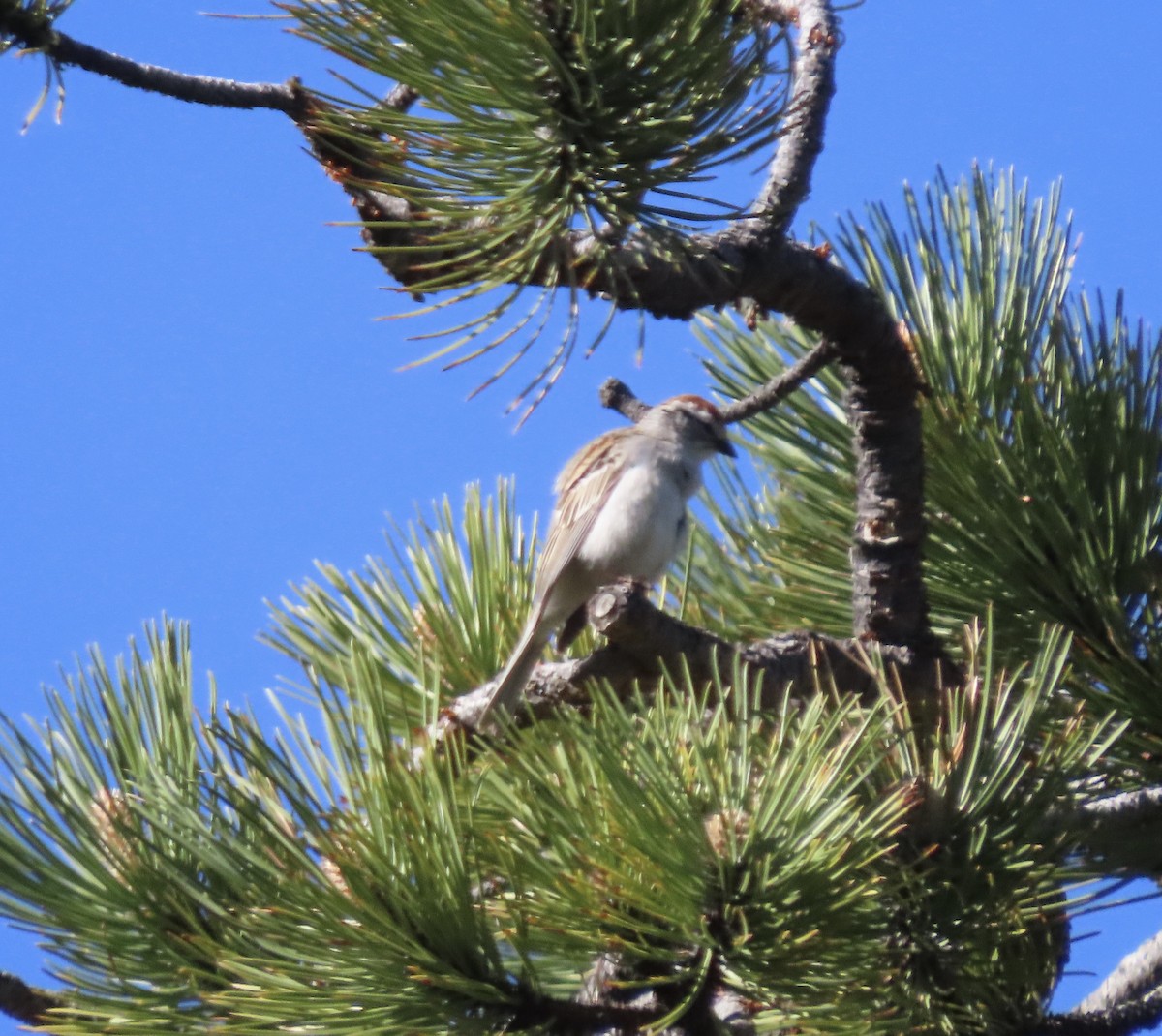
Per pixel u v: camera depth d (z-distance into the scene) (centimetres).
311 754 567
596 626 669
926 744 636
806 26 748
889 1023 565
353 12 550
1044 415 766
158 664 601
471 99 557
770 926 514
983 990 609
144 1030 509
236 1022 507
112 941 540
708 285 679
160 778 547
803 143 727
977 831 589
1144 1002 632
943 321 806
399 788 525
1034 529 758
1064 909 644
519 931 518
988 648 607
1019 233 822
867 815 574
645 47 567
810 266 729
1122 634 719
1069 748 616
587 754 529
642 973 546
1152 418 763
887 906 582
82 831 550
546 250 590
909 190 838
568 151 570
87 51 632
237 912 518
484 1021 520
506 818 569
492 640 783
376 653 754
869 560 763
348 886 520
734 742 562
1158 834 654
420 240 617
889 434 766
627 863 510
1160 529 748
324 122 561
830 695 697
